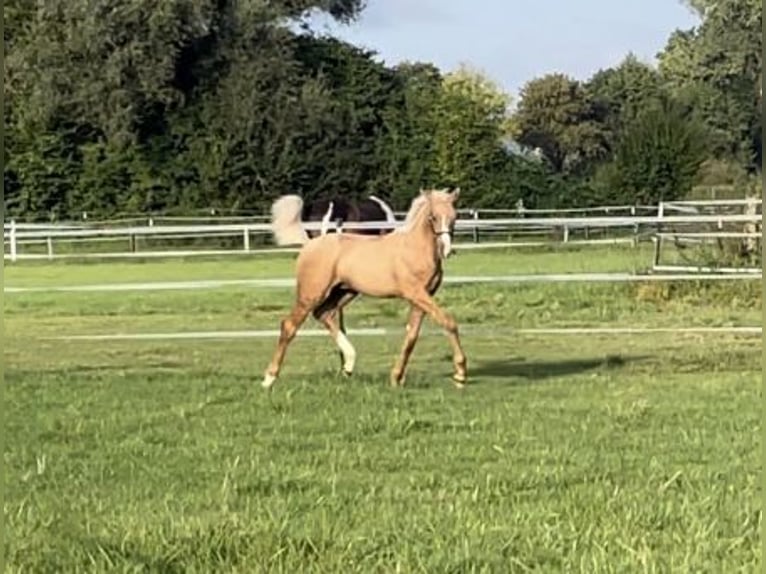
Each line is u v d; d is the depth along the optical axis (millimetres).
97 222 36219
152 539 4820
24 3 38969
